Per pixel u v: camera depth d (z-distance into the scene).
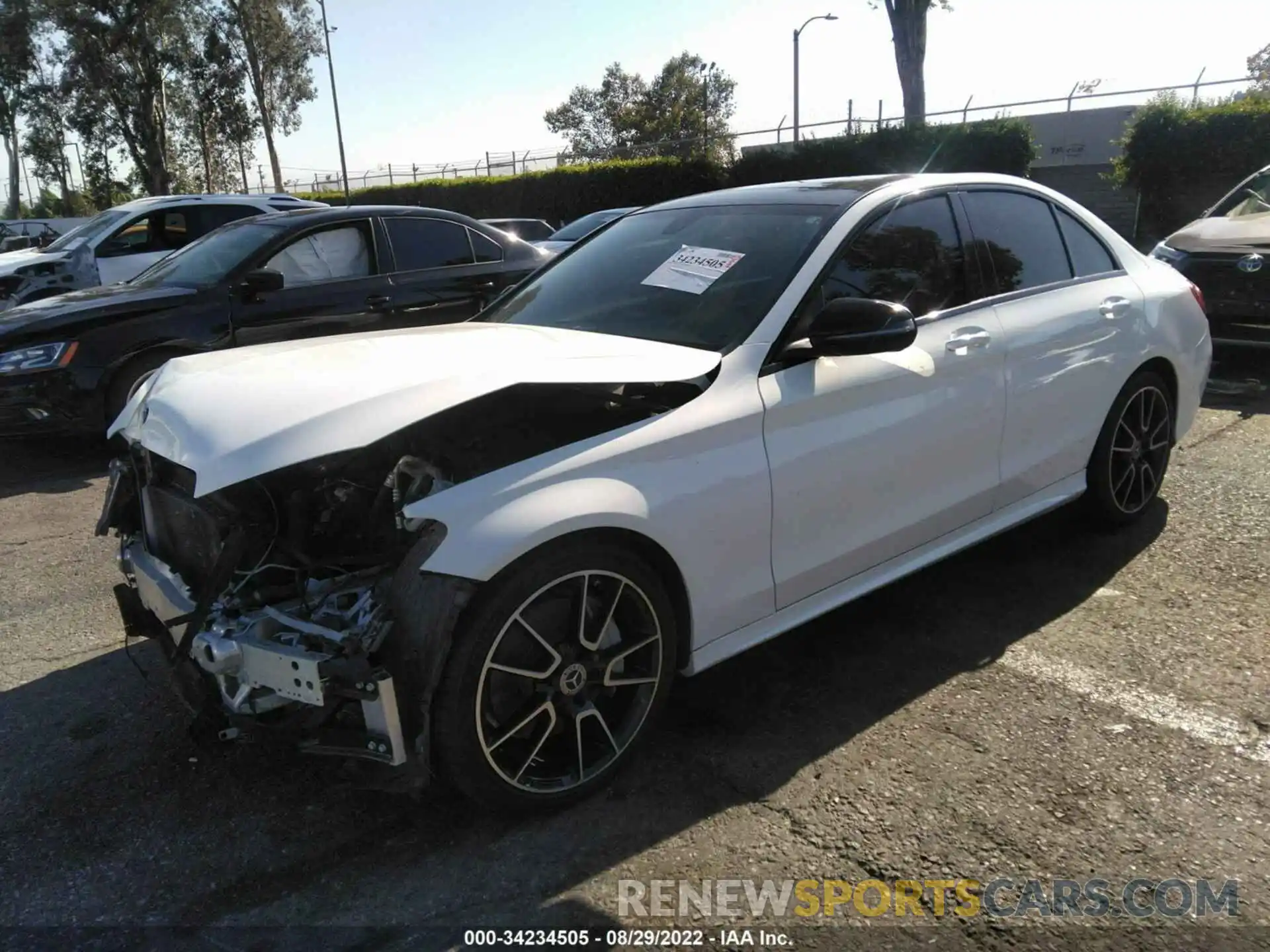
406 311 7.19
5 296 9.05
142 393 3.06
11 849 2.54
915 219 3.50
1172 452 5.62
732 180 25.36
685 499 2.64
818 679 3.27
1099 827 2.45
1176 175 17.42
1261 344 7.16
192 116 53.22
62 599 4.26
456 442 2.70
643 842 2.47
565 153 32.78
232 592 2.47
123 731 3.11
